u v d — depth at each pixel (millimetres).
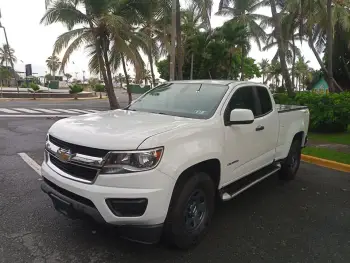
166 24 21797
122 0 18797
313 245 3637
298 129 5922
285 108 5863
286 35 28203
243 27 29844
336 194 5426
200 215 3500
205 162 3455
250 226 4055
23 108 20828
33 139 9578
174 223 3125
